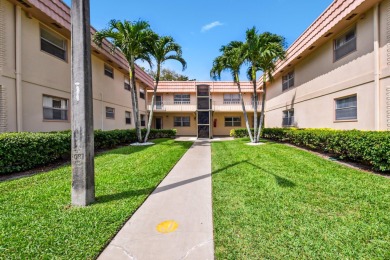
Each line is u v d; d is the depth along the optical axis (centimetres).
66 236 260
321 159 696
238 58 1089
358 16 780
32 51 790
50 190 422
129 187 452
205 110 1975
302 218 308
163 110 2391
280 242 251
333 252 231
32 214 318
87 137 361
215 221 304
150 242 256
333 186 443
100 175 541
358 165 619
